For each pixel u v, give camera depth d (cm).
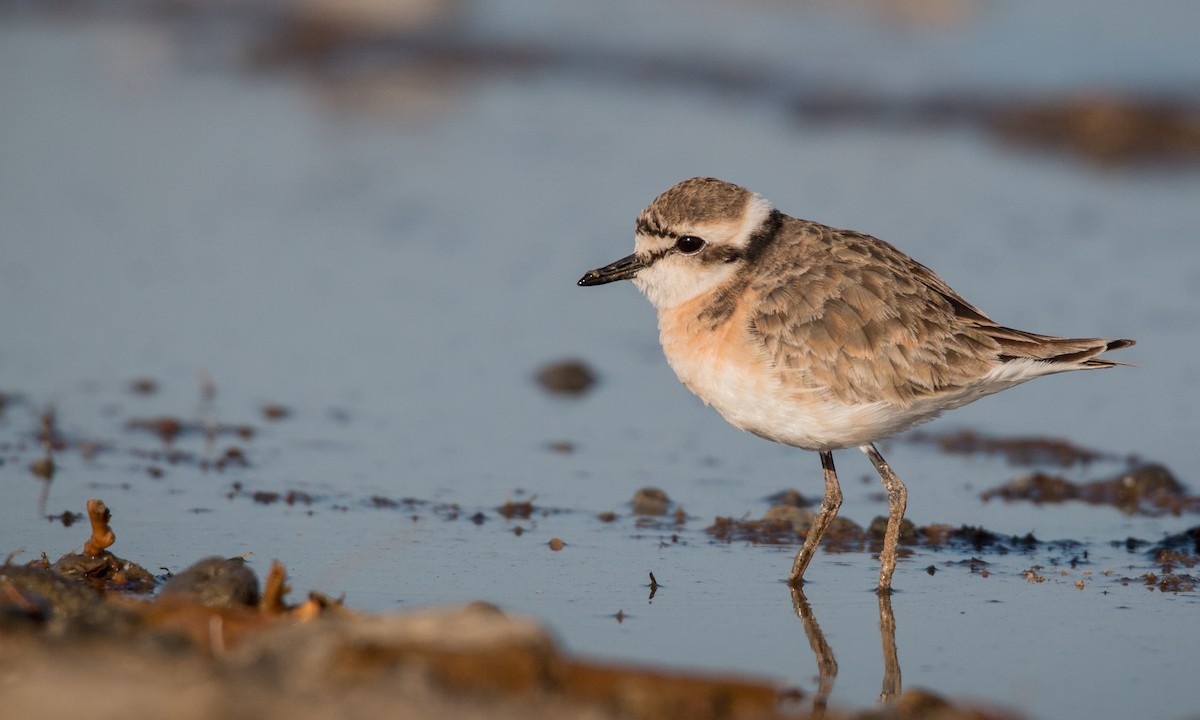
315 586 995
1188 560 1092
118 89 2416
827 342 1012
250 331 1571
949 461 1330
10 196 1927
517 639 700
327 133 2202
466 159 2077
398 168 2045
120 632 735
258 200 1936
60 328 1559
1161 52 2289
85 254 1756
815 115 2195
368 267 1741
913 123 2148
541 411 1416
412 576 1030
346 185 1991
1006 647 930
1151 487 1238
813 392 1016
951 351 1012
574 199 1908
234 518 1131
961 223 1778
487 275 1725
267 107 2339
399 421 1375
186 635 735
